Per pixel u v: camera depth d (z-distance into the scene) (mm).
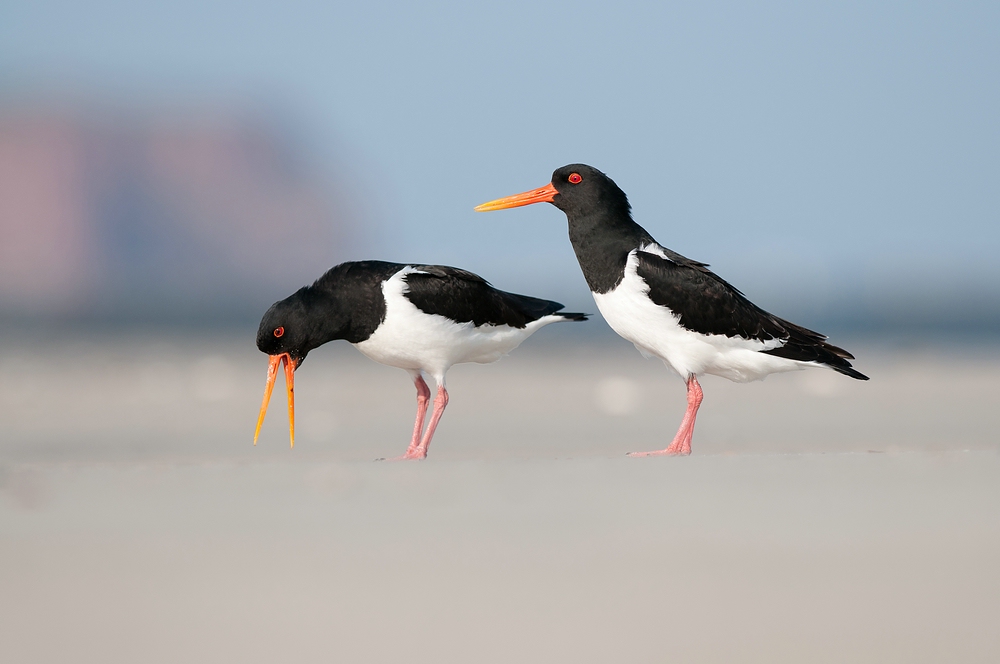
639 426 17438
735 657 5645
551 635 5898
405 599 6391
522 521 8047
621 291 13312
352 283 13211
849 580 6688
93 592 6496
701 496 8844
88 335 45531
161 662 5551
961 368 30031
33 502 8766
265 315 13055
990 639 5871
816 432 16359
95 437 15898
